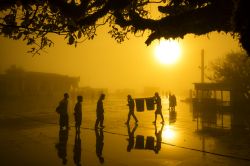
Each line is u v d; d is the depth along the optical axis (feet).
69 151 39.29
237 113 102.47
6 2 11.19
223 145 43.47
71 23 12.30
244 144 44.32
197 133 55.62
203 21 9.94
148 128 62.28
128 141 46.85
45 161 33.91
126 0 10.77
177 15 10.11
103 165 32.27
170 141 46.88
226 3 9.21
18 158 35.19
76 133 54.70
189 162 33.37
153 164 32.55
